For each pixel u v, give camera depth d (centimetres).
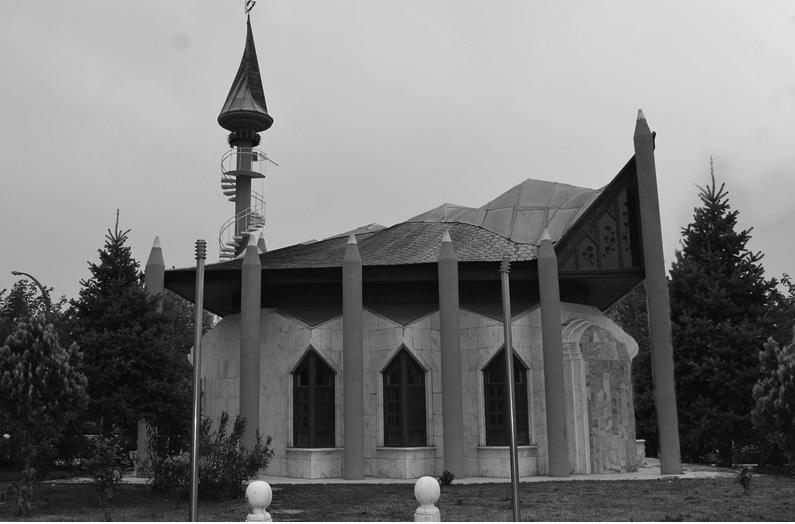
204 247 1675
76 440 2123
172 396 2328
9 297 4416
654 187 2878
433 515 1196
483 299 3033
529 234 3347
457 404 2684
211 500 2111
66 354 1930
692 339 3512
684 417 3556
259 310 2842
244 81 5691
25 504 1870
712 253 3694
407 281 2997
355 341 2753
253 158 5644
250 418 2736
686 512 1777
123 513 1880
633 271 2941
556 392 2714
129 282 2467
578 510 1833
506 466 2700
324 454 2769
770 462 3338
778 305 3822
